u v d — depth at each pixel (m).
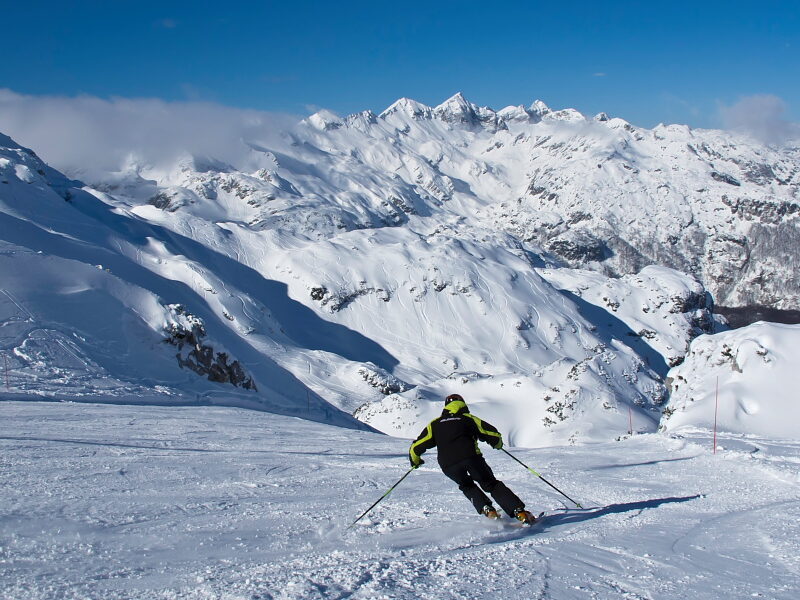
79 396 27.09
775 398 29.09
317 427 23.31
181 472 8.98
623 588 3.74
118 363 38.38
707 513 6.66
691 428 22.50
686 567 4.27
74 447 11.23
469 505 6.89
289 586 3.63
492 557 4.45
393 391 97.62
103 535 5.18
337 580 3.79
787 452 12.78
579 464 11.29
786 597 3.57
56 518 5.63
